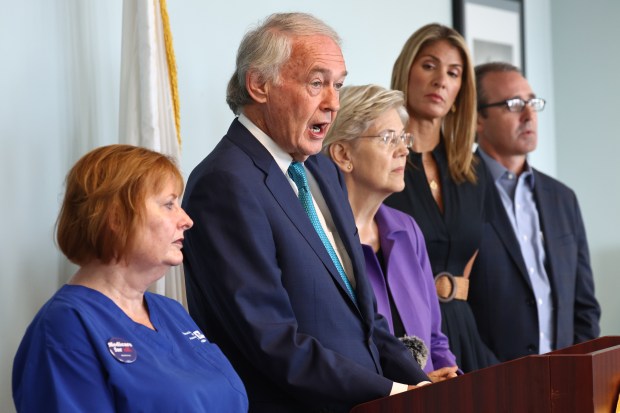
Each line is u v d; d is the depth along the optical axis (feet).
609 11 23.93
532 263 16.44
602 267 24.12
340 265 10.55
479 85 17.03
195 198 9.91
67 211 8.57
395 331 12.18
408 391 8.87
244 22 15.89
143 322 8.80
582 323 16.97
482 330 15.69
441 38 14.83
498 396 8.39
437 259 14.15
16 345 11.24
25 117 11.64
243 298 9.48
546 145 24.44
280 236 9.81
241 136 10.31
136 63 12.35
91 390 7.95
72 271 12.08
